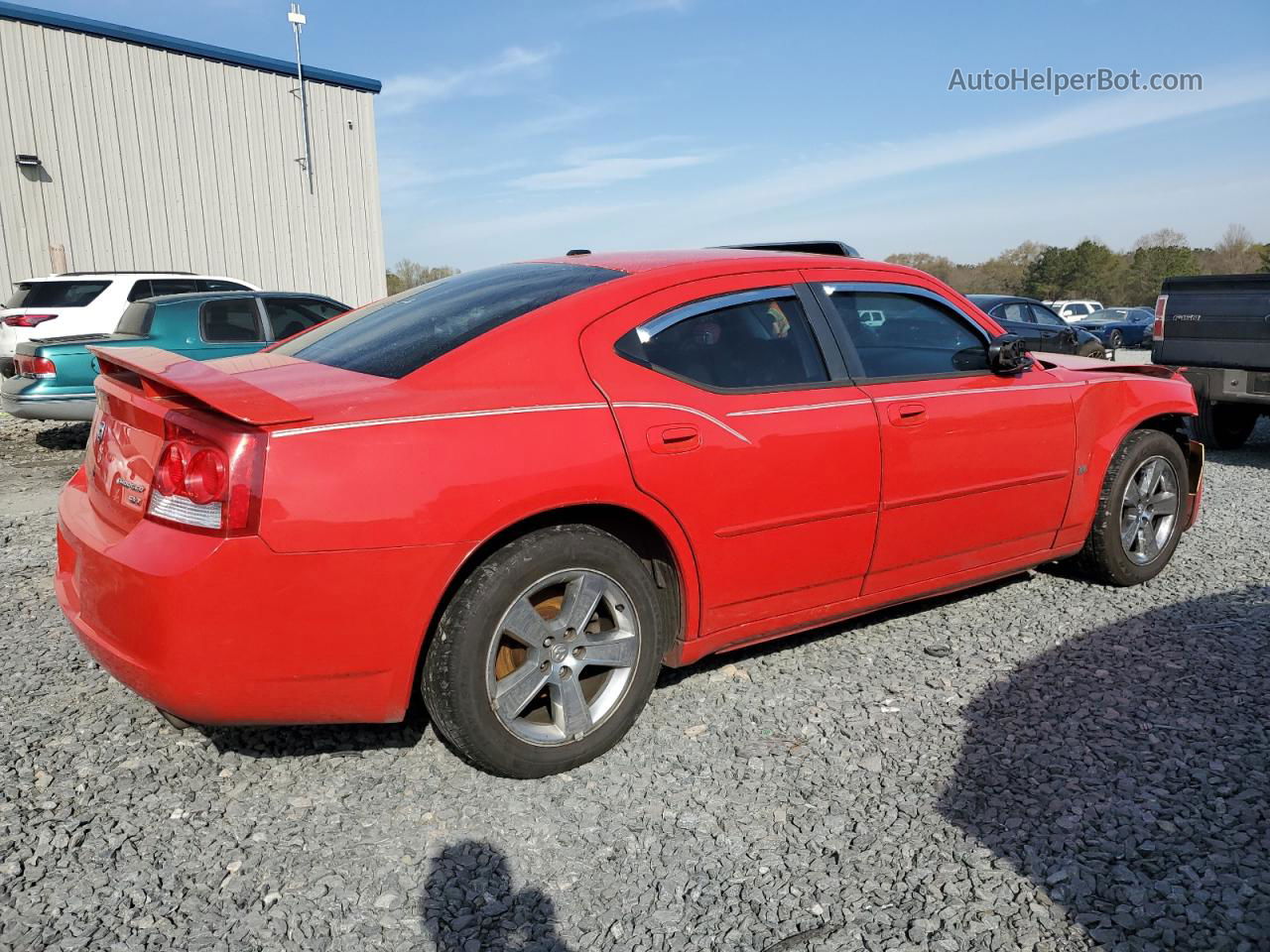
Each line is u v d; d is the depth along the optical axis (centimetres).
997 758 285
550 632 270
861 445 326
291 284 1833
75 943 205
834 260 353
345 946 206
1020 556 398
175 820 253
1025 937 207
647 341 295
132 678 239
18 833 246
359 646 242
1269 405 747
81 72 1512
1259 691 329
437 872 232
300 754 289
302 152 1825
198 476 229
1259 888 222
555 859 237
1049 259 7206
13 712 316
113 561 237
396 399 252
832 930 210
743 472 298
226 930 210
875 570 344
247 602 229
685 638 303
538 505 258
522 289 315
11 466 802
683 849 241
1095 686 334
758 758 287
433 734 302
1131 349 2867
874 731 303
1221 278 755
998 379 378
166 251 1639
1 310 966
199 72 1656
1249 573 466
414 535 242
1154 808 256
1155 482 441
